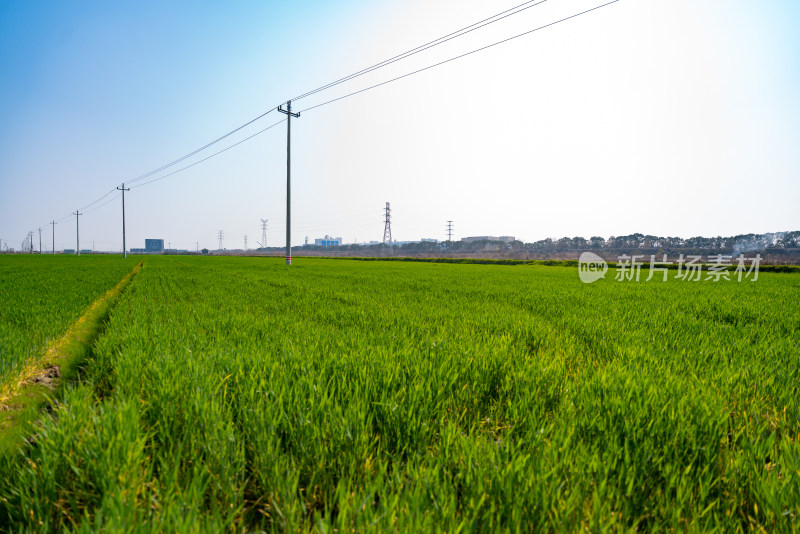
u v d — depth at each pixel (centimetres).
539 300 1005
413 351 415
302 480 212
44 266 3394
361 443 225
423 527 154
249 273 2358
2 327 541
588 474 192
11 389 353
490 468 193
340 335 515
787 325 653
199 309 793
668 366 380
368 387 300
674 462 210
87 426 227
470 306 882
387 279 1858
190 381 299
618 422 248
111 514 163
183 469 211
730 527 169
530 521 166
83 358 480
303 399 268
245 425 241
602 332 569
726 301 1005
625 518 173
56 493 192
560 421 254
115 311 786
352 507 174
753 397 306
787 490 178
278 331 550
